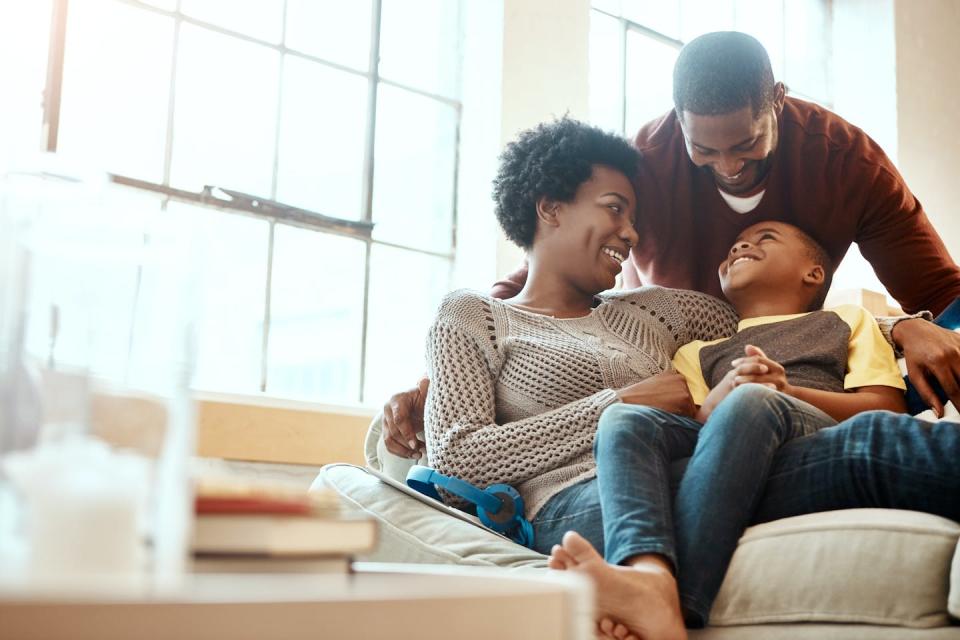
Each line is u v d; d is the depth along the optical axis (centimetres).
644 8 414
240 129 303
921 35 475
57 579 58
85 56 273
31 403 72
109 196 80
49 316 76
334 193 322
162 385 74
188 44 294
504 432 167
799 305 200
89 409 70
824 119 209
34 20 266
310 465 283
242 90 305
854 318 189
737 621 132
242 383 296
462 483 166
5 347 74
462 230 344
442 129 348
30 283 75
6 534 65
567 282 193
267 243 304
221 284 293
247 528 75
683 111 193
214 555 75
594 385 178
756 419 142
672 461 151
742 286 200
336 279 319
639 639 123
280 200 309
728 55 187
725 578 134
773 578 131
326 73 324
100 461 65
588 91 358
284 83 314
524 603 66
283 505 78
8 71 261
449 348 178
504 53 339
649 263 215
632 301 198
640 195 210
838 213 206
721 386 164
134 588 55
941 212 472
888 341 186
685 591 132
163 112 287
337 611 58
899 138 456
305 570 78
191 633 54
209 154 296
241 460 269
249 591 58
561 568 123
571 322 188
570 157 193
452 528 160
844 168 205
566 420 166
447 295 187
